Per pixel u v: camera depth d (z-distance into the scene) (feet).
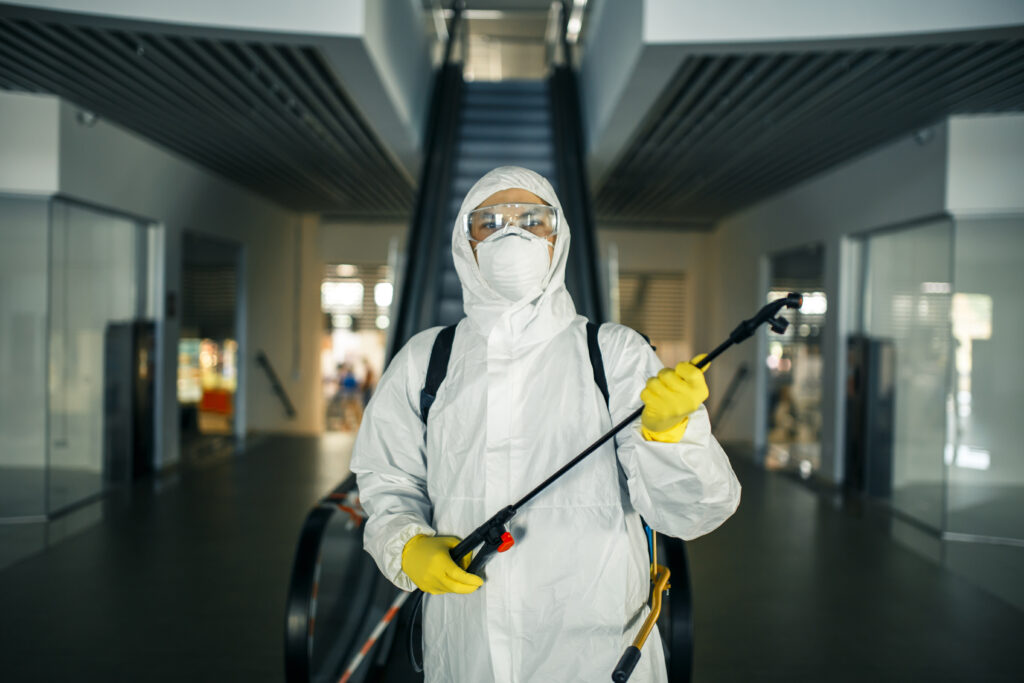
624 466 4.24
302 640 7.83
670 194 31.35
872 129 19.48
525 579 4.11
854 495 22.80
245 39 14.15
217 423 31.04
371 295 43.27
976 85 15.89
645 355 4.38
